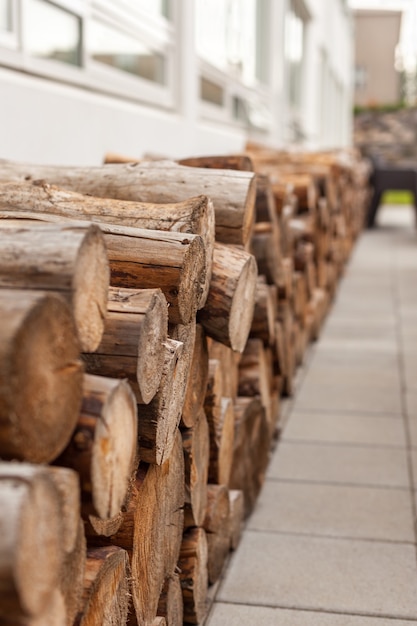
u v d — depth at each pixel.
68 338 1.26
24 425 1.13
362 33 38.66
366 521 3.13
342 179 8.69
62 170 2.52
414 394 4.86
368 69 38.94
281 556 2.85
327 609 2.50
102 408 1.35
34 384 1.15
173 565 2.14
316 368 5.46
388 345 6.16
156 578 1.98
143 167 2.49
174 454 2.08
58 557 1.15
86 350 1.43
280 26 9.81
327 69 17.55
